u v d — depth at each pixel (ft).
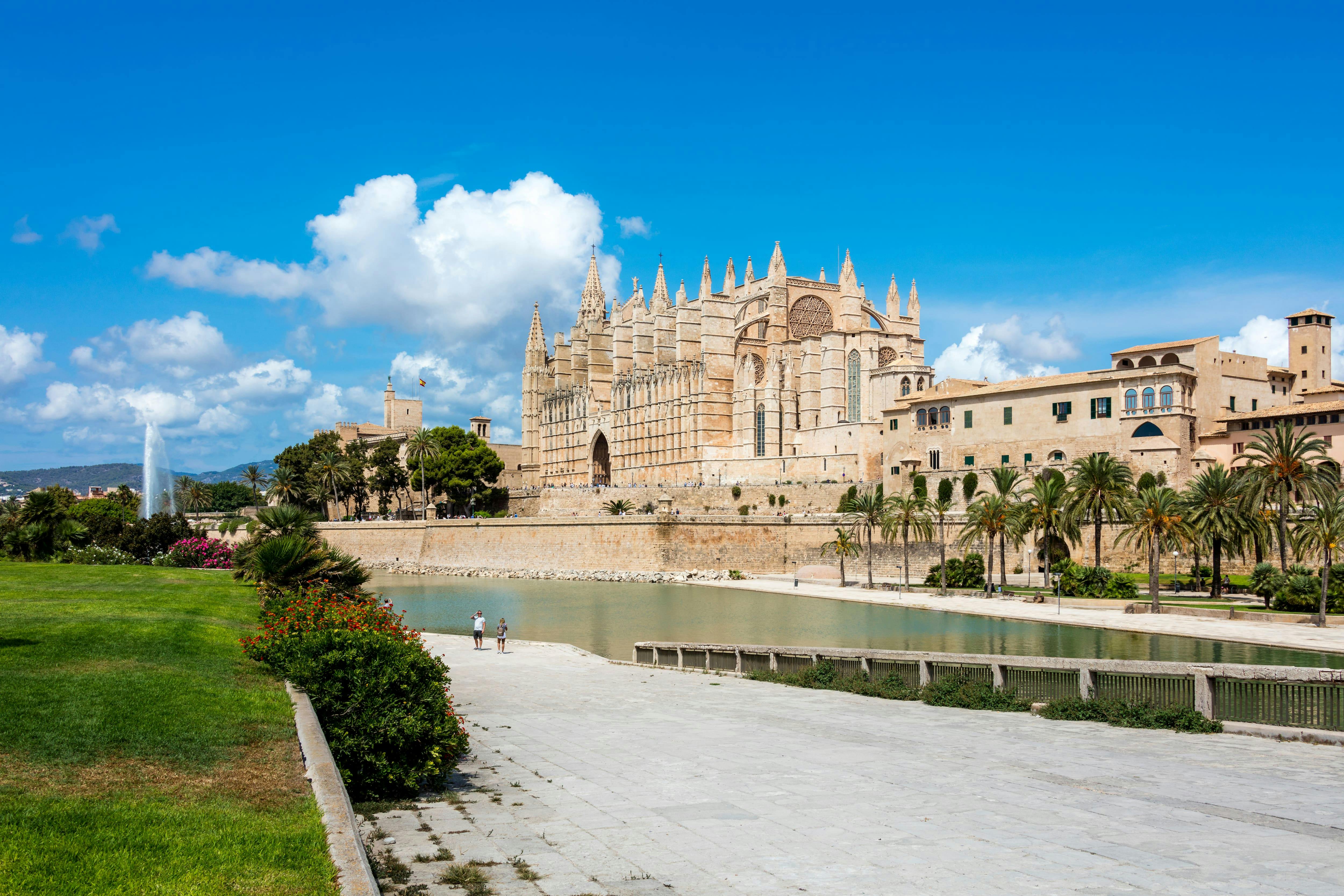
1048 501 286.66
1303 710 86.07
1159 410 345.10
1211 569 295.28
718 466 527.81
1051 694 104.68
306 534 209.05
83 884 35.94
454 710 102.99
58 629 94.27
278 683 76.84
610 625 262.26
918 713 102.17
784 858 48.08
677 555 411.54
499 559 452.35
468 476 586.04
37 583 155.22
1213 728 86.17
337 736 61.26
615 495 533.14
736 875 45.55
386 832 53.93
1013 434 389.19
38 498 265.34
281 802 47.65
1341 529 212.43
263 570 154.71
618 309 639.35
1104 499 279.08
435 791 65.10
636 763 74.74
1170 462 339.16
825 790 63.98
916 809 58.18
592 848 50.26
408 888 43.42
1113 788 63.93
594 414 645.51
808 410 521.65
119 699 64.18
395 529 493.36
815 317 595.47
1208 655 183.32
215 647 93.40
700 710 107.76
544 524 440.04
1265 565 245.65
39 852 38.24
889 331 574.56
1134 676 97.09
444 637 223.51
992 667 110.42
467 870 45.91
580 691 127.85
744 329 568.82
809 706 109.29
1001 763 73.20
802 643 218.59
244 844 41.19
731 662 152.35
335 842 42.22
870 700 113.70
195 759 53.47
